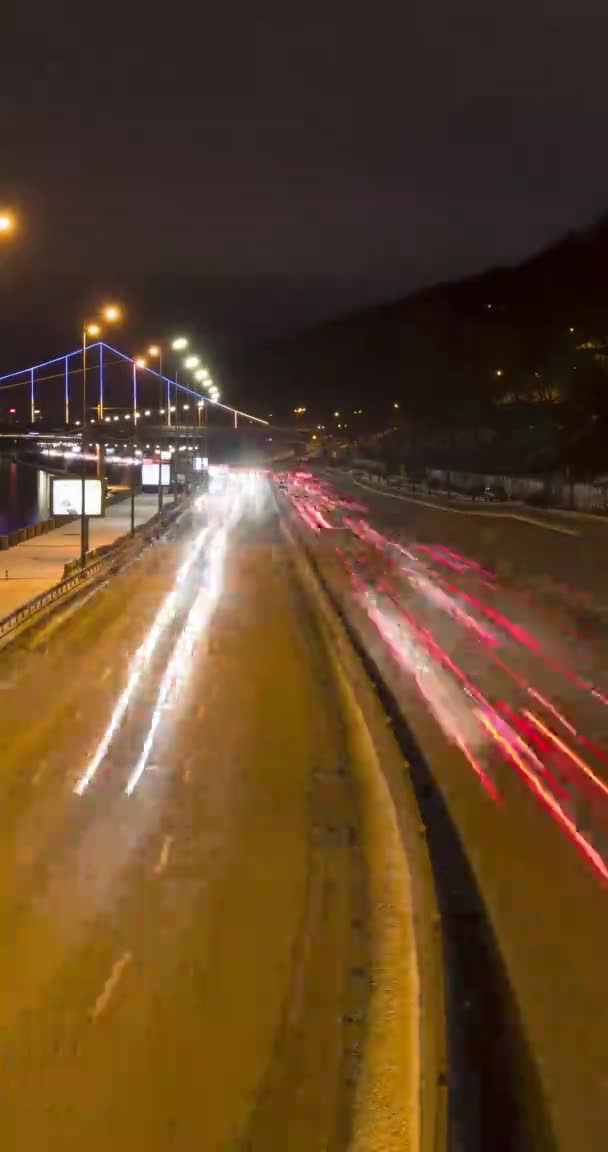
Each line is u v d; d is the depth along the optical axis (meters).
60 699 18.81
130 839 11.27
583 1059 6.88
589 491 65.12
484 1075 6.68
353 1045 6.97
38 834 11.47
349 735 16.02
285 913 9.19
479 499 80.44
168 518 73.38
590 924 9.02
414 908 9.20
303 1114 6.21
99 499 48.31
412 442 137.88
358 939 8.62
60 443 112.88
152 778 13.74
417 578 39.97
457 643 25.27
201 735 16.09
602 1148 5.97
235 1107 6.29
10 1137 5.99
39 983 7.91
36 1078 6.60
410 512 78.44
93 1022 7.30
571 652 23.95
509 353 110.75
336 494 105.88
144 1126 6.11
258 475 156.62
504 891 9.77
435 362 132.38
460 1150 5.95
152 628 27.38
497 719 17.19
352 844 11.04
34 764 14.46
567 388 82.00
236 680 20.42
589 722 16.98
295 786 13.29
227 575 40.53
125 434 124.56
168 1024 7.27
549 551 48.44
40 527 60.25
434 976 7.90
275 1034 7.11
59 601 32.81
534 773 13.89
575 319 100.38
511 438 96.44
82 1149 5.89
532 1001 7.64
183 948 8.50
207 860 10.58
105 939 8.68
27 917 9.15
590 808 12.37
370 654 23.72
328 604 31.97
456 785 13.33
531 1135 6.09
